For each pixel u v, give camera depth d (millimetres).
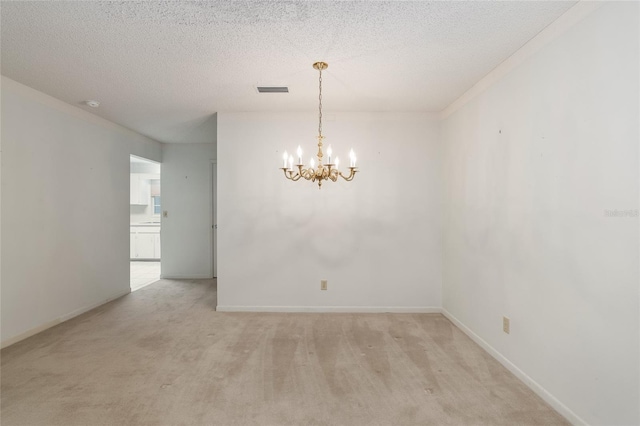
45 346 2961
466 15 1981
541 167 2186
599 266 1736
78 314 3869
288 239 3992
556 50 2043
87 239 4035
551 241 2088
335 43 2318
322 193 3979
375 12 1944
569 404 1933
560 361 2006
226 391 2232
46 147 3406
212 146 5980
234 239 4000
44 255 3393
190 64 2650
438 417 1961
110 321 3646
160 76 2889
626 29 1580
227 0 1826
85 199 3996
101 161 4277
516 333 2451
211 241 5992
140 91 3266
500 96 2666
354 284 3986
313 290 3992
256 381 2363
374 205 3977
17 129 3072
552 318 2078
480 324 2996
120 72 2807
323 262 3992
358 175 3975
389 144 3975
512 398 2160
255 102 3611
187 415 1972
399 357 2754
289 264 3992
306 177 2756
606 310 1694
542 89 2172
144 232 8023
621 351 1615
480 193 2994
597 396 1747
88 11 1932
